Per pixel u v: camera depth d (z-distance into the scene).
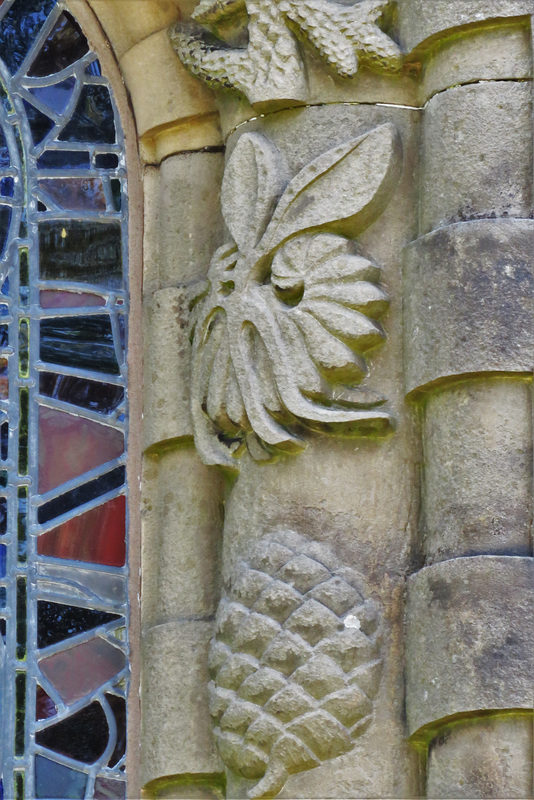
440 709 6.21
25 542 7.26
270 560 6.64
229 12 7.30
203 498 7.16
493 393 6.45
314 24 7.02
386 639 6.54
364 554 6.64
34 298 7.58
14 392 7.45
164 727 6.89
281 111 7.10
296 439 6.73
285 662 6.48
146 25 7.66
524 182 6.64
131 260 7.62
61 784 6.98
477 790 6.09
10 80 7.88
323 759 6.45
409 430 6.74
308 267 6.79
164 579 7.13
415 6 6.94
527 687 6.08
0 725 7.02
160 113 7.60
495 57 6.77
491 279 6.48
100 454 7.41
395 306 6.82
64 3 7.91
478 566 6.24
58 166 7.77
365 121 7.00
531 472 6.35
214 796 6.86
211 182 7.50
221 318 6.98
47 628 7.17
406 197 6.93
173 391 7.26
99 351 7.54
